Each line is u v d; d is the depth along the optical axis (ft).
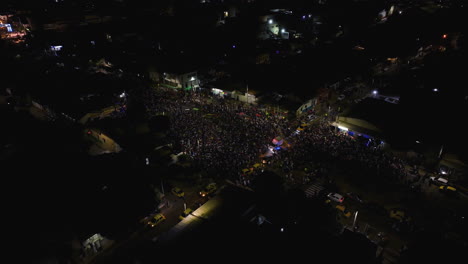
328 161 140.87
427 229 102.37
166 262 62.59
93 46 321.32
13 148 143.95
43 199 99.55
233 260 61.93
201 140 154.92
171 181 130.52
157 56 268.41
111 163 123.54
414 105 167.84
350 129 157.99
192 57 271.28
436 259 79.87
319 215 96.02
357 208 113.91
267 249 65.41
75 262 90.02
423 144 139.74
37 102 210.79
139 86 235.20
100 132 160.45
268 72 239.09
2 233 82.74
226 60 279.28
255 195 85.35
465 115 154.51
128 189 109.81
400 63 271.49
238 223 72.49
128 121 167.22
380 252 86.07
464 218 106.93
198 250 64.64
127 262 92.89
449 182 123.75
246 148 147.02
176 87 230.07
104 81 232.53
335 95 217.56
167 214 113.19
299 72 238.07
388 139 145.28
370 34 335.88
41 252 80.48
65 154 136.15
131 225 99.81
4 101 212.43
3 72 251.39
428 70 225.76
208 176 131.54
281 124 171.83
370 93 215.51
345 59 269.44
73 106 193.67
